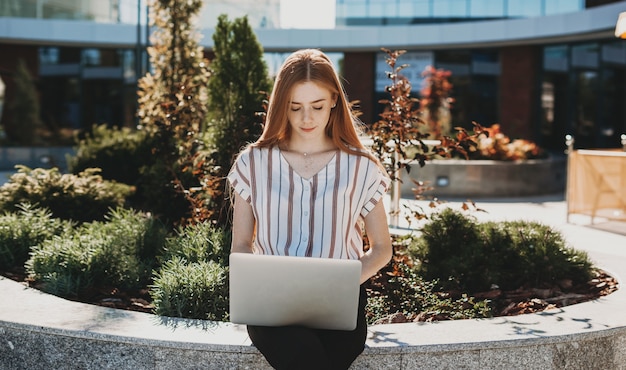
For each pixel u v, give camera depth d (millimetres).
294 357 2312
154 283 4059
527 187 13070
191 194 5602
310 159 2590
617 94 17547
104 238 4559
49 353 2973
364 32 20250
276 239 2539
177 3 8344
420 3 19875
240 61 6258
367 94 21250
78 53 21312
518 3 18469
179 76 8305
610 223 8516
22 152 17594
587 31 16594
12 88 20312
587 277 4418
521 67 19719
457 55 20672
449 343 2816
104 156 9125
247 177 2602
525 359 2916
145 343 2824
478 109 20594
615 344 3117
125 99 21625
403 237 5059
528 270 4348
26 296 3471
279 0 20391
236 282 2334
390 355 2779
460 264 4293
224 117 6086
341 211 2541
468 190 12609
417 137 4684
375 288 4262
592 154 8414
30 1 19328
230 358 2771
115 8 19844
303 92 2486
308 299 2320
